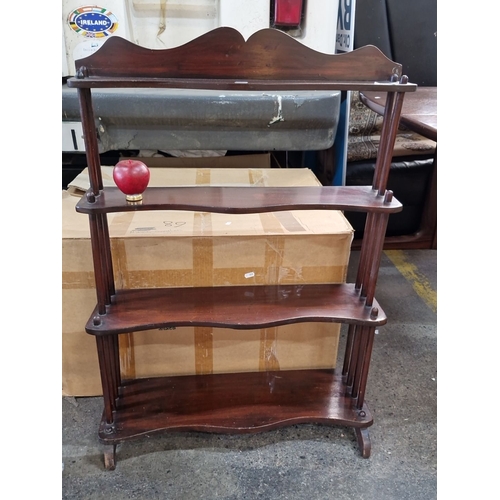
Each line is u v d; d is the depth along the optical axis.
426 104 1.74
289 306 1.09
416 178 2.16
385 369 1.49
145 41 1.32
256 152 1.85
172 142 1.39
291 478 1.12
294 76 0.87
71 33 1.27
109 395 1.13
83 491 1.08
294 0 1.27
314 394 1.26
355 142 2.10
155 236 1.11
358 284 1.16
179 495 1.07
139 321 1.02
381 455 1.19
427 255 2.26
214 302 1.11
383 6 2.14
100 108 1.29
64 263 1.13
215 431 1.15
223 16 1.29
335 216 1.26
